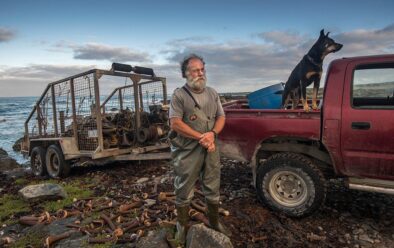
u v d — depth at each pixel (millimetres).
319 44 4668
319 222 4078
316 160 4266
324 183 3967
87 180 6832
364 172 3836
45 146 8141
